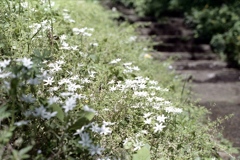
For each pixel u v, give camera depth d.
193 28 10.29
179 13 11.12
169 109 2.78
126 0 11.77
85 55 3.48
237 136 4.56
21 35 3.27
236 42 8.72
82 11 6.53
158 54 7.95
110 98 2.93
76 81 2.93
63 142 2.26
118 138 2.60
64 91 2.71
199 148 3.04
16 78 2.05
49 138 2.29
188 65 8.43
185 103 4.35
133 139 2.63
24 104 2.26
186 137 2.95
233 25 9.41
